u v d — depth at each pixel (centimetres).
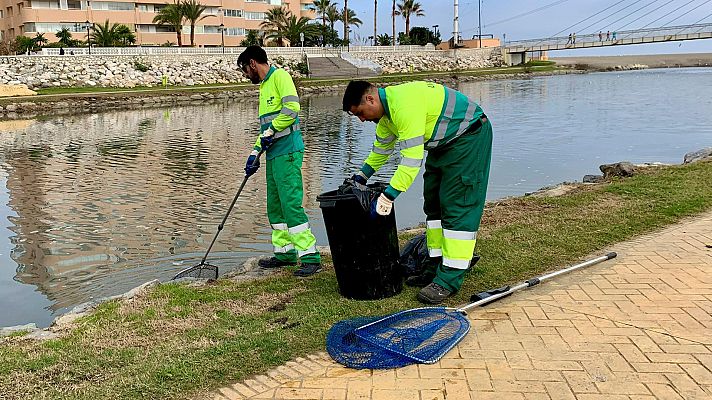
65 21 4784
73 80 3694
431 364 317
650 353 319
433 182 418
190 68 4253
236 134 1938
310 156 1472
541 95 3391
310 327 366
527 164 1306
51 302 571
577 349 327
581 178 1147
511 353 325
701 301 385
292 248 510
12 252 732
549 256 487
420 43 7125
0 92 3158
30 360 332
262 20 5891
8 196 1060
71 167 1355
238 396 292
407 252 463
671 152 1415
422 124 372
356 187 388
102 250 734
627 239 530
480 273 454
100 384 304
